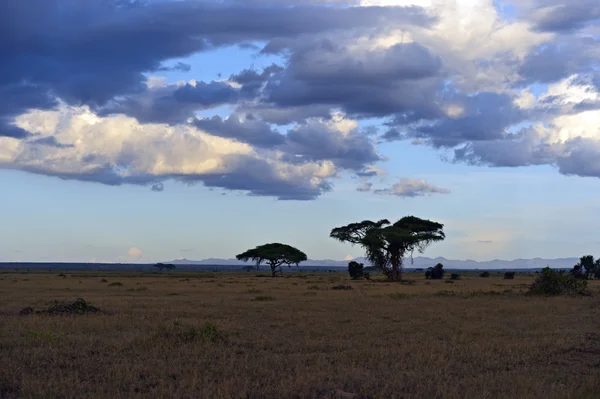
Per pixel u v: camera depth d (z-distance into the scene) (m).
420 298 38.25
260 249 125.38
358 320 23.75
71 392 10.87
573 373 13.23
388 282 75.50
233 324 21.89
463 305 32.00
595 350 16.25
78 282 68.94
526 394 10.71
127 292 46.62
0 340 16.91
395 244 80.19
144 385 11.71
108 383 11.73
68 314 25.00
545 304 32.53
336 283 69.88
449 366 13.60
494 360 14.45
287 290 50.62
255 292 46.69
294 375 12.48
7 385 11.41
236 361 14.06
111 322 21.78
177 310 28.02
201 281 77.06
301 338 18.30
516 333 19.89
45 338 16.95
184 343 16.62
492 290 49.16
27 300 35.38
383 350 15.63
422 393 10.91
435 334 19.47
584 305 32.03
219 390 10.80
